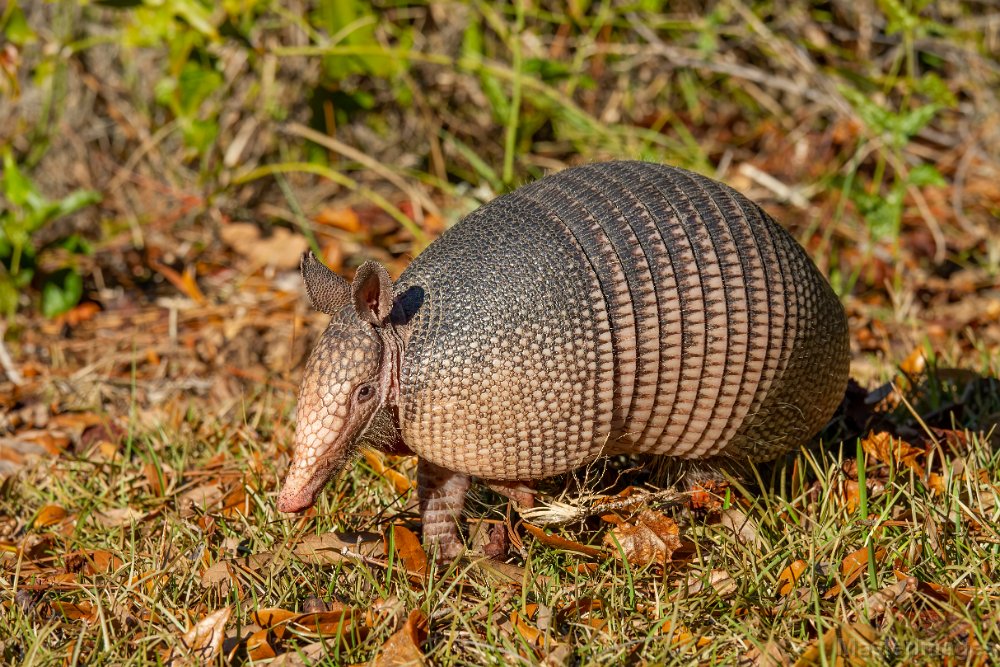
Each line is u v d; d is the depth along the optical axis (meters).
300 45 11.77
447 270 5.39
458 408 5.23
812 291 5.91
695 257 5.54
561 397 5.30
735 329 5.57
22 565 6.09
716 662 4.87
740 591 5.23
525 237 5.42
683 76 13.04
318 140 10.96
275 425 7.57
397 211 10.77
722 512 5.97
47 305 9.99
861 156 10.74
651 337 5.45
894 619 4.93
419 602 5.34
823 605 5.19
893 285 10.27
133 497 6.70
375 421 5.32
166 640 5.15
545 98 11.79
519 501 5.75
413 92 11.85
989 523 5.57
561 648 4.91
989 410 7.33
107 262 10.92
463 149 11.53
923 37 12.27
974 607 4.94
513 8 12.10
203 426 7.90
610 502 5.87
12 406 8.52
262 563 5.74
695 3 13.15
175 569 5.80
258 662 5.01
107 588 5.54
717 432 5.77
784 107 13.13
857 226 11.21
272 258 10.70
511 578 5.48
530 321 5.25
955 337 9.23
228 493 6.57
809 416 6.06
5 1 11.56
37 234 11.34
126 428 8.03
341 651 5.12
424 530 5.80
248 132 11.81
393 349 5.27
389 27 11.78
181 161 11.86
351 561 5.68
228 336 9.42
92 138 11.79
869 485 6.25
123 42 10.41
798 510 6.07
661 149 12.41
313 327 9.55
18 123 11.52
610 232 5.48
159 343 9.50
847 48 13.27
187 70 10.45
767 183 11.80
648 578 5.52
